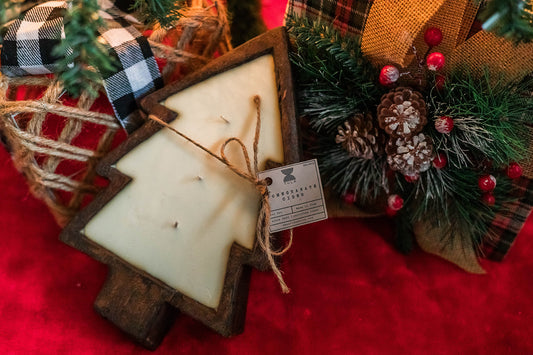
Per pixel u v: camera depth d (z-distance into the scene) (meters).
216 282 0.40
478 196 0.44
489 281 0.48
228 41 0.50
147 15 0.41
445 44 0.39
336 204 0.51
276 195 0.39
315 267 0.48
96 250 0.40
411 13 0.37
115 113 0.41
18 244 0.48
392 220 0.53
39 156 0.45
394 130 0.38
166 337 0.42
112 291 0.40
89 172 0.44
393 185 0.46
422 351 0.43
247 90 0.41
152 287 0.40
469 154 0.42
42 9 0.39
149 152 0.41
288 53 0.41
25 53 0.38
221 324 0.39
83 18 0.29
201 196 0.41
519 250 0.51
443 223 0.48
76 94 0.35
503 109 0.38
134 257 0.41
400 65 0.40
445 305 0.46
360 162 0.44
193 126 0.41
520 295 0.47
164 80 0.46
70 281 0.45
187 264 0.40
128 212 0.41
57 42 0.37
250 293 0.46
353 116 0.41
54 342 0.41
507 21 0.27
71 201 0.46
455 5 0.37
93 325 0.42
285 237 0.45
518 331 0.45
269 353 0.42
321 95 0.41
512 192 0.46
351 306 0.45
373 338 0.43
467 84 0.39
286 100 0.40
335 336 0.43
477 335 0.44
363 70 0.41
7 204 0.51
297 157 0.39
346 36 0.43
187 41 0.45
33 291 0.44
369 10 0.42
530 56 0.37
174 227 0.41
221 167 0.40
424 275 0.48
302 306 0.45
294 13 0.45
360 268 0.48
